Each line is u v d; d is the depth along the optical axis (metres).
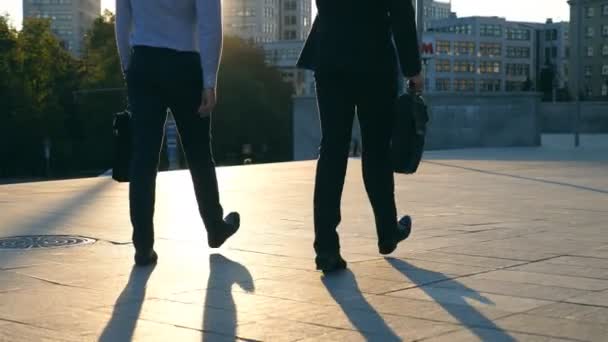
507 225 7.32
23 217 7.90
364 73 4.96
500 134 29.03
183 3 5.30
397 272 4.96
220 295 4.30
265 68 82.12
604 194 10.54
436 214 8.23
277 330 3.57
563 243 6.18
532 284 4.57
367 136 5.26
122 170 5.53
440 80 178.38
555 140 33.84
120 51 5.54
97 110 76.19
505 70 188.25
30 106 69.81
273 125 76.31
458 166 16.86
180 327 3.63
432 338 3.40
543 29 181.00
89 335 3.50
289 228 7.07
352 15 4.95
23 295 4.31
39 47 74.00
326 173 4.99
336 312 3.90
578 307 3.97
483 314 3.83
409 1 4.95
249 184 12.40
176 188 11.55
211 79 5.30
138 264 5.22
